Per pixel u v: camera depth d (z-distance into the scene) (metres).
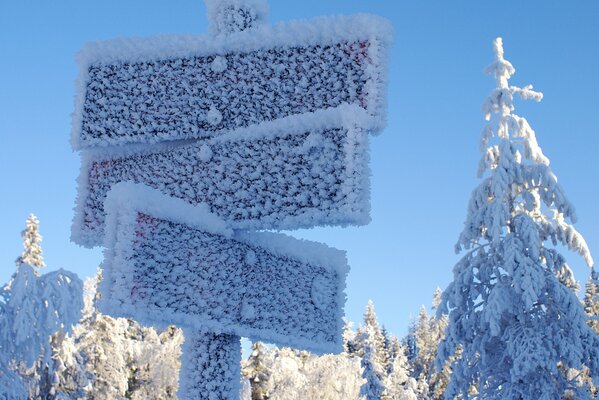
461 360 15.98
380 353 48.22
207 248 4.64
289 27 4.66
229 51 4.84
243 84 4.77
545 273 15.60
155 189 4.67
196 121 4.86
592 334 15.23
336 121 4.39
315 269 5.63
